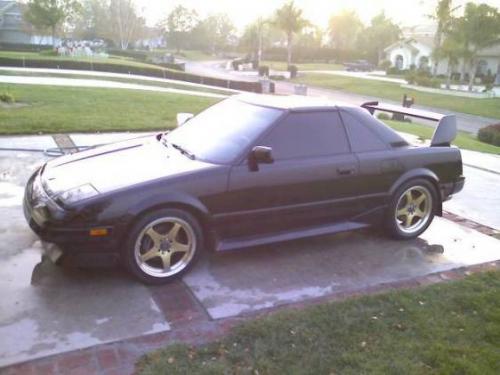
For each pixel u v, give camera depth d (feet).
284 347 9.85
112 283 12.26
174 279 12.58
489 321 11.29
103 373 8.92
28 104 40.57
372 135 15.47
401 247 15.85
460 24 130.82
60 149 25.09
